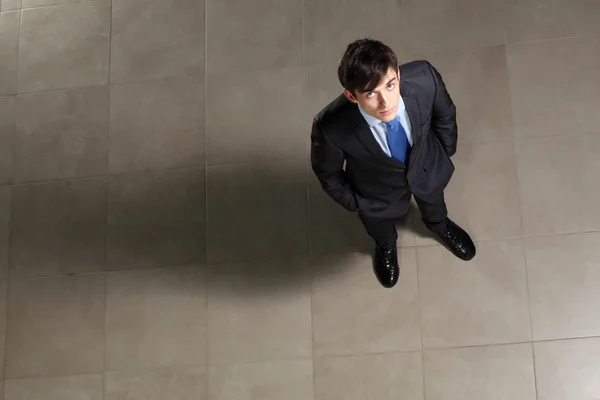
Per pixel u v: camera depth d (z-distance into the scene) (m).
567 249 2.55
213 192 2.82
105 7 3.09
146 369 2.70
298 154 2.81
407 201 2.12
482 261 2.58
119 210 2.87
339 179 2.03
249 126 2.86
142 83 2.98
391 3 2.88
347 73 1.55
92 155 2.94
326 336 2.62
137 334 2.74
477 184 2.66
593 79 2.69
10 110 3.04
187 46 2.99
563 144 2.64
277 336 2.65
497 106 2.72
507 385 2.47
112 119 2.96
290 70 2.89
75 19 3.10
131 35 3.04
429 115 1.84
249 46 2.95
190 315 2.72
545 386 2.45
